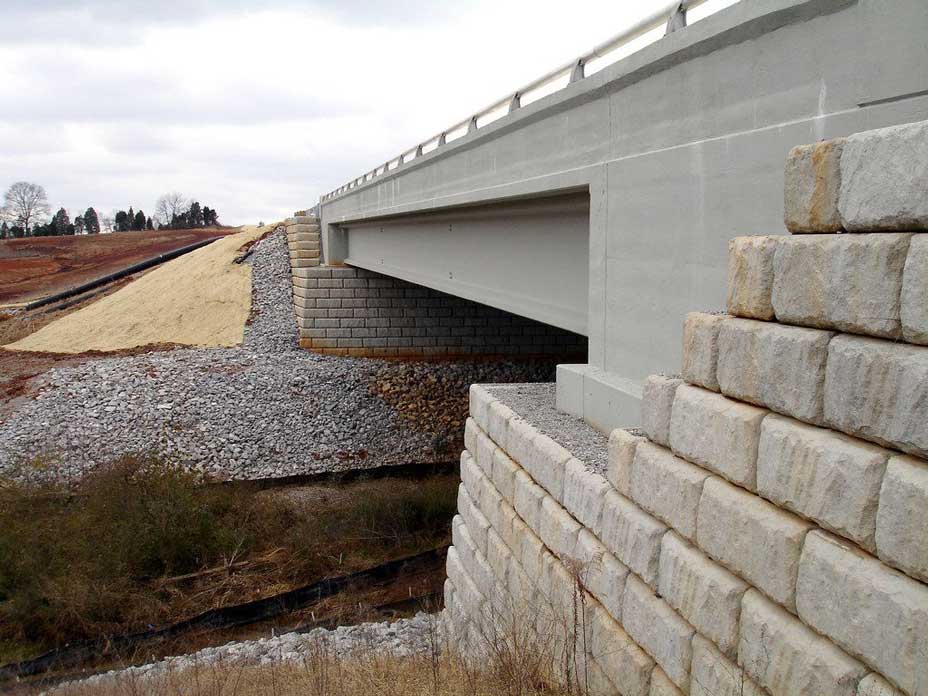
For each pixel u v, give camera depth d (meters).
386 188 23.50
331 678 8.57
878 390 3.37
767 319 4.27
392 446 25.25
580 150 9.45
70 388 27.16
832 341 3.69
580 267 11.35
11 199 135.62
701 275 6.73
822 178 3.87
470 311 33.69
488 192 13.03
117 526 17.31
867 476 3.38
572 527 6.55
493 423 9.40
